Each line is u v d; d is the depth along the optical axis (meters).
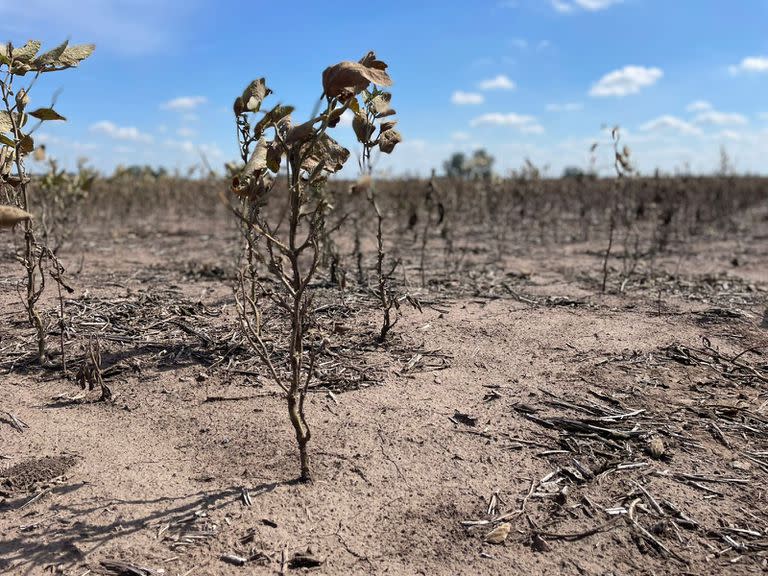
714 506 2.00
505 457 2.26
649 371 3.08
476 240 8.17
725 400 2.77
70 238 7.37
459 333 3.62
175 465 2.16
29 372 2.93
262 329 3.55
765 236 8.97
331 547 1.76
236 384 2.83
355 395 2.74
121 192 10.89
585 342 3.49
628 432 2.44
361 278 4.96
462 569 1.69
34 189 6.57
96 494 1.98
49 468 2.12
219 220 10.84
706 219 10.90
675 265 6.29
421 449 2.29
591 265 6.20
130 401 2.65
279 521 1.86
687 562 1.75
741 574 1.70
